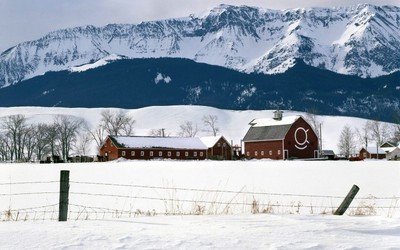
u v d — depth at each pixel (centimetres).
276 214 1544
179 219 1370
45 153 16275
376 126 19262
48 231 1122
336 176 4094
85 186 3606
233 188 3366
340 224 1287
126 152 11794
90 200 2822
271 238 1079
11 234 1080
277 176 4259
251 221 1330
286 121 12356
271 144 12250
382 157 14550
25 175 5475
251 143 12675
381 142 18438
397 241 1074
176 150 12275
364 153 14675
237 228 1201
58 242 1006
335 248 1002
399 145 14138
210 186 3550
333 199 2541
